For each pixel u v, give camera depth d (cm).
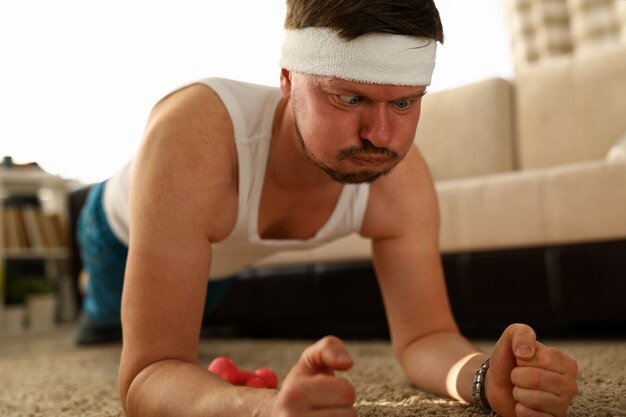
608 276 190
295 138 95
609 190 189
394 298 115
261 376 117
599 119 249
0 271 365
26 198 413
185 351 88
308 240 113
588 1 335
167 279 88
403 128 80
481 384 87
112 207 167
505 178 206
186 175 91
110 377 162
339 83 77
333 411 64
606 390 104
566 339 204
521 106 266
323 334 260
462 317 213
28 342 316
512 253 204
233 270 148
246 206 100
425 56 79
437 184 219
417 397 104
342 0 77
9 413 119
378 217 111
